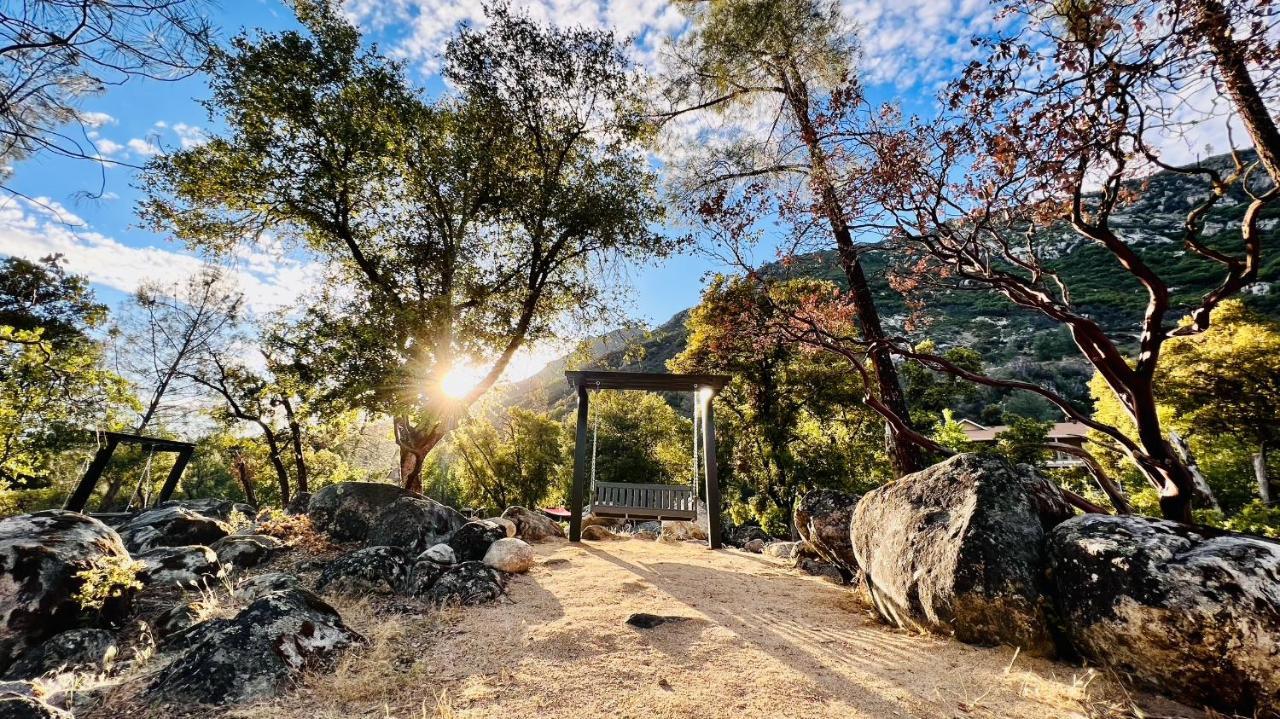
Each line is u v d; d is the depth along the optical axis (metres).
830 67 10.55
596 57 14.14
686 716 3.07
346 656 3.82
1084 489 16.50
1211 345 18.28
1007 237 6.44
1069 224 5.63
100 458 11.02
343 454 25.31
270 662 3.46
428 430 13.42
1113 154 4.55
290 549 7.39
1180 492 4.73
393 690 3.41
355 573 5.60
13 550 4.08
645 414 33.09
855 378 19.03
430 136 13.66
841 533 6.96
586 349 16.84
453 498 36.25
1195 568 3.12
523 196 14.00
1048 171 4.73
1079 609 3.59
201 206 13.35
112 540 4.92
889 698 3.27
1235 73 4.17
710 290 12.22
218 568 5.88
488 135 14.15
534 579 6.28
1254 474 18.44
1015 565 3.98
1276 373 16.70
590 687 3.46
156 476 26.31
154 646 4.05
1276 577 2.89
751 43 10.95
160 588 5.26
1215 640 2.91
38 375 11.94
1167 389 18.72
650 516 10.71
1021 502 4.34
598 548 8.60
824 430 20.45
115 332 19.38
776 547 9.37
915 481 5.24
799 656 3.99
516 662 3.87
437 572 5.80
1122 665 3.32
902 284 7.80
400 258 14.18
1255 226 4.41
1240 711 2.87
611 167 15.17
